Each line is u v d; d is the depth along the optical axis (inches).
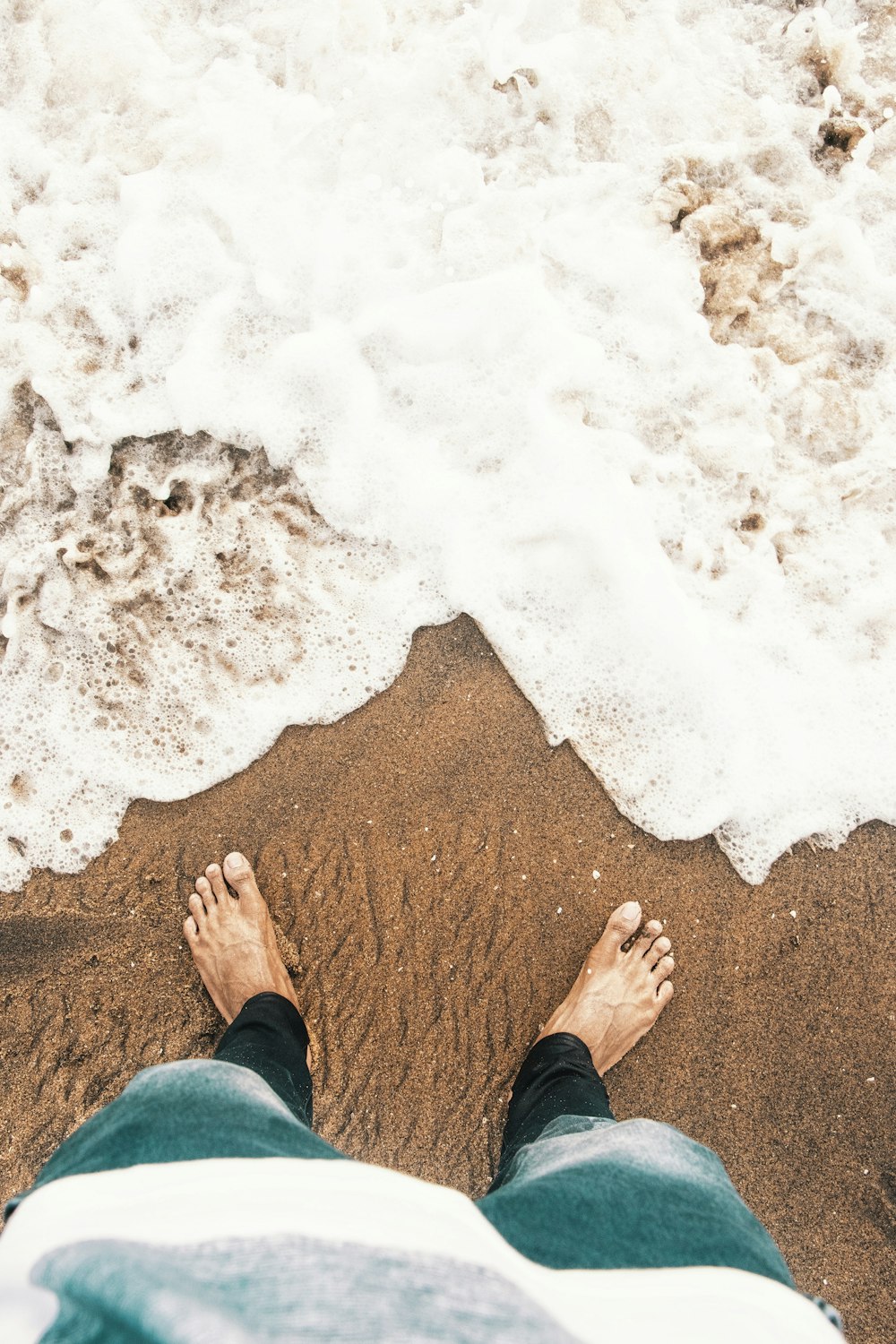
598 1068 81.6
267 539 86.4
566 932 84.4
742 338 88.3
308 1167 41.9
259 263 85.5
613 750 85.5
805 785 85.0
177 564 85.8
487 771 85.3
